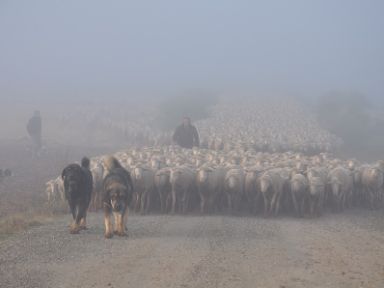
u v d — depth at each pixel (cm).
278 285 1030
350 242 1378
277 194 1759
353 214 1823
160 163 1962
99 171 1792
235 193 1798
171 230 1474
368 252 1280
